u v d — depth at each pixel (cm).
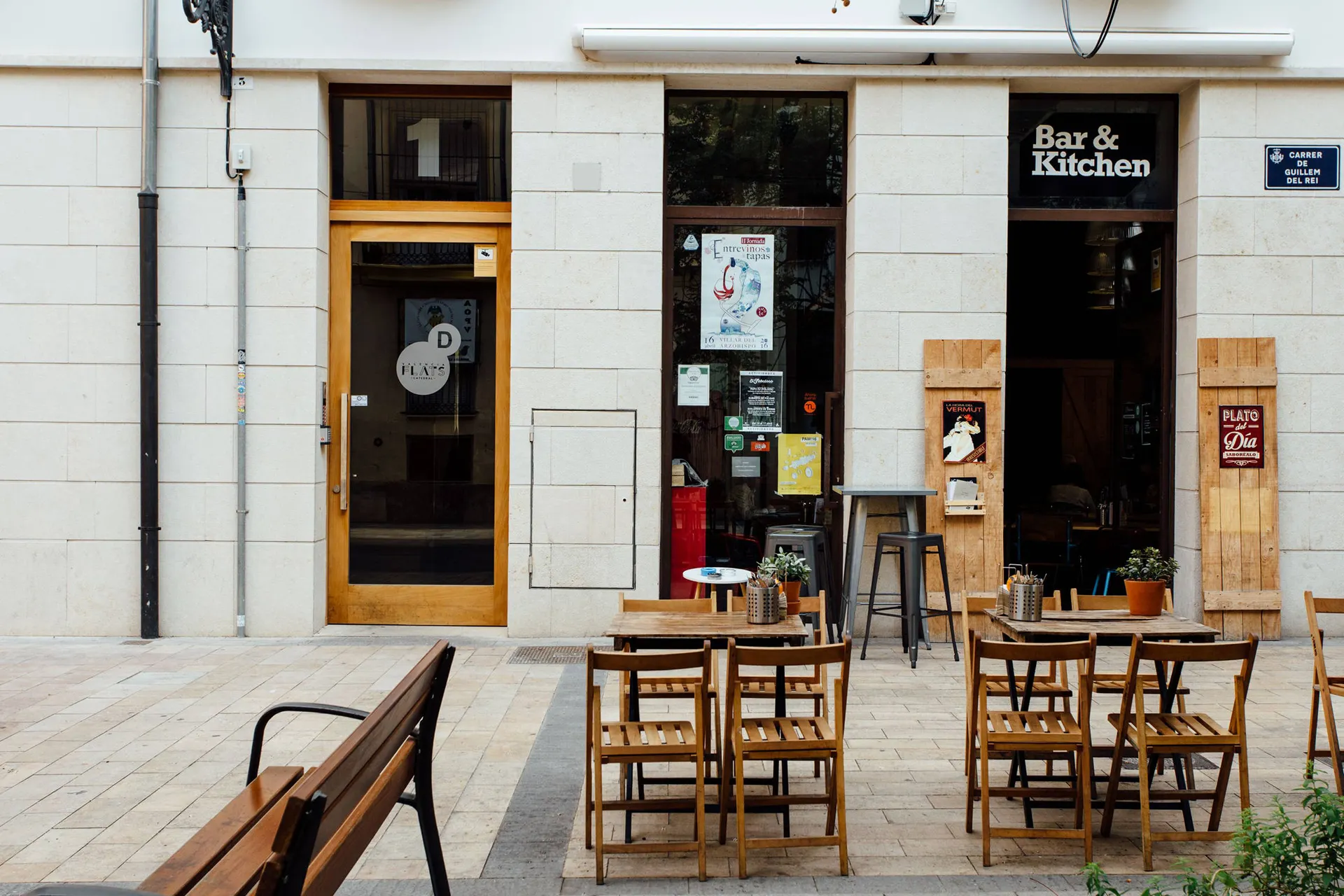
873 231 768
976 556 758
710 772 477
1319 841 289
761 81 777
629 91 764
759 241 804
